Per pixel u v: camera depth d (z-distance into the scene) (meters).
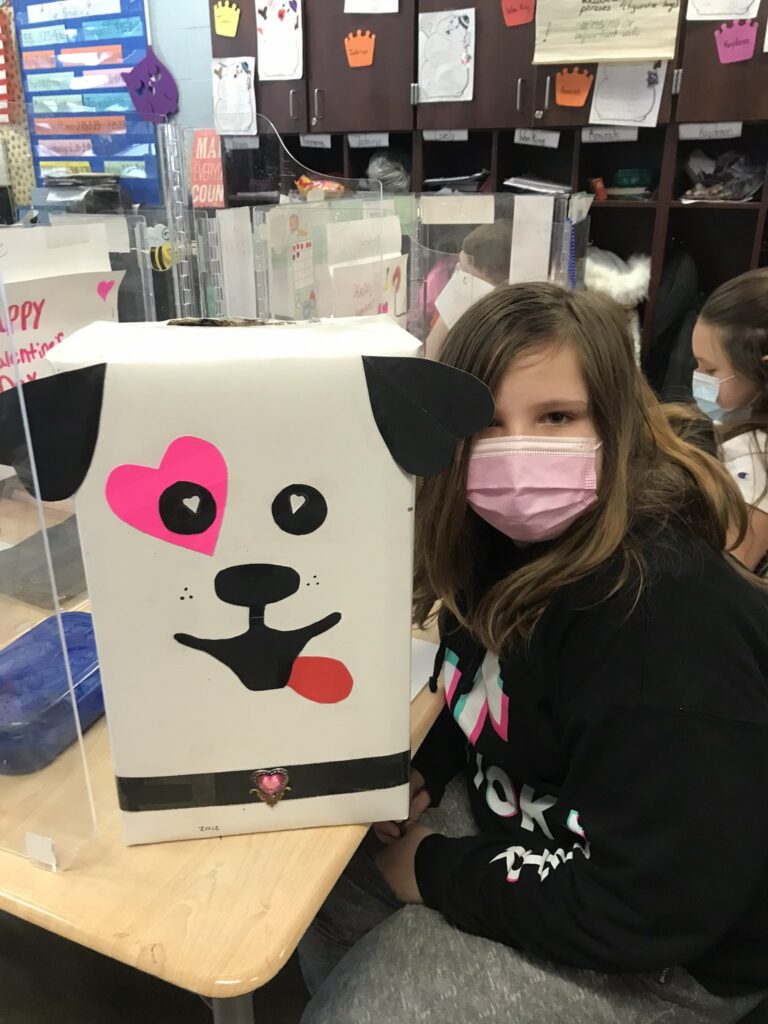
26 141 2.74
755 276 1.65
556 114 2.68
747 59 2.39
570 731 0.79
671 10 2.40
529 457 0.79
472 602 0.95
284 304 1.28
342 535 0.63
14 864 0.70
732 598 0.77
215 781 0.69
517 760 0.92
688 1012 0.81
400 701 0.70
